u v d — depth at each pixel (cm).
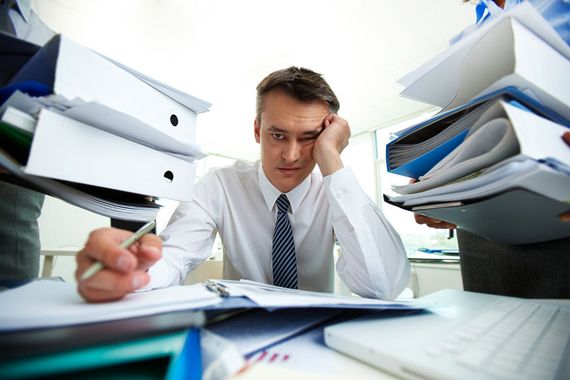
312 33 213
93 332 18
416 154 42
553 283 51
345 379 19
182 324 20
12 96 27
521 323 29
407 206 42
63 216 277
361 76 269
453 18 198
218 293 32
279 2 186
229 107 330
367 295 52
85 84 30
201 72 263
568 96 32
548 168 24
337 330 26
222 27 207
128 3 185
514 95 29
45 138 26
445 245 270
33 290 30
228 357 19
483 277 61
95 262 26
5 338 16
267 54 237
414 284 233
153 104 40
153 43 224
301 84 63
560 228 43
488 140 31
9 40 30
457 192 33
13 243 64
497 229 46
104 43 223
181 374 16
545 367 19
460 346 22
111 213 38
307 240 89
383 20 201
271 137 67
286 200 84
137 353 16
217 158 497
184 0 183
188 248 68
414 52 234
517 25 30
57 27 204
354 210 55
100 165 31
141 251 31
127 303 26
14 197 65
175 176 44
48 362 14
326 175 59
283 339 27
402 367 20
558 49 34
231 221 91
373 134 394
